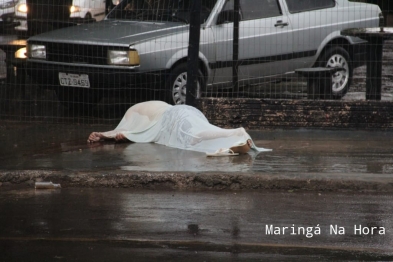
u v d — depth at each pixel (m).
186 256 9.17
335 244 9.66
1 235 10.03
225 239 9.82
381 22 21.83
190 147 15.10
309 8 20.67
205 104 17.55
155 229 10.23
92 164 13.55
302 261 8.98
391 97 22.70
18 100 19.95
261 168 13.08
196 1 17.27
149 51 18.19
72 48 18.36
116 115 19.55
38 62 18.75
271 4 20.02
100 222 10.56
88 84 18.30
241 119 17.67
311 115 17.67
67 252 9.34
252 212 11.05
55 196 12.03
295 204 11.52
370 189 12.29
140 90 18.44
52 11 21.61
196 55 17.50
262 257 9.13
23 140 16.44
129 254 9.24
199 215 10.90
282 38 20.08
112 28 19.00
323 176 12.45
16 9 21.06
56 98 20.75
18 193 12.27
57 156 14.42
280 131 17.66
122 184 12.53
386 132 17.64
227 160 13.91
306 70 19.36
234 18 18.56
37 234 10.06
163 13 19.67
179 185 12.47
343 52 21.25
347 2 21.34
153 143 16.09
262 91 20.08
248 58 19.59
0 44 20.42
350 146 15.68
